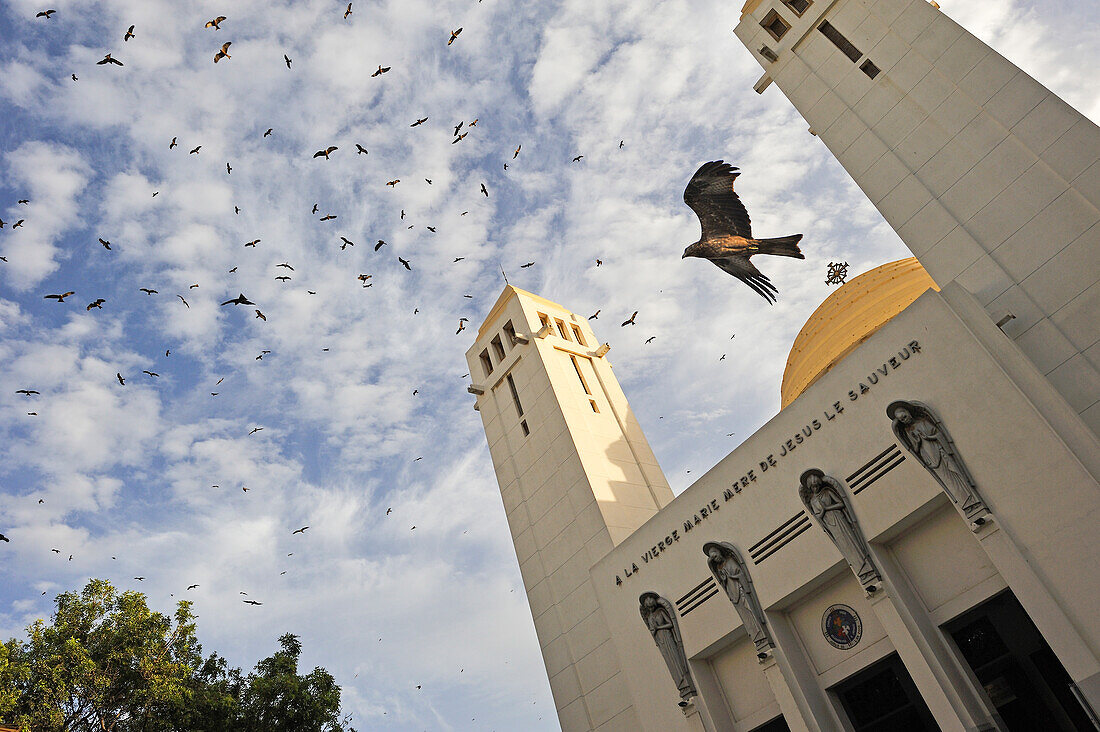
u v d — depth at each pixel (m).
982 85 29.34
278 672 44.56
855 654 25.06
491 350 49.03
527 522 41.38
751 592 27.31
